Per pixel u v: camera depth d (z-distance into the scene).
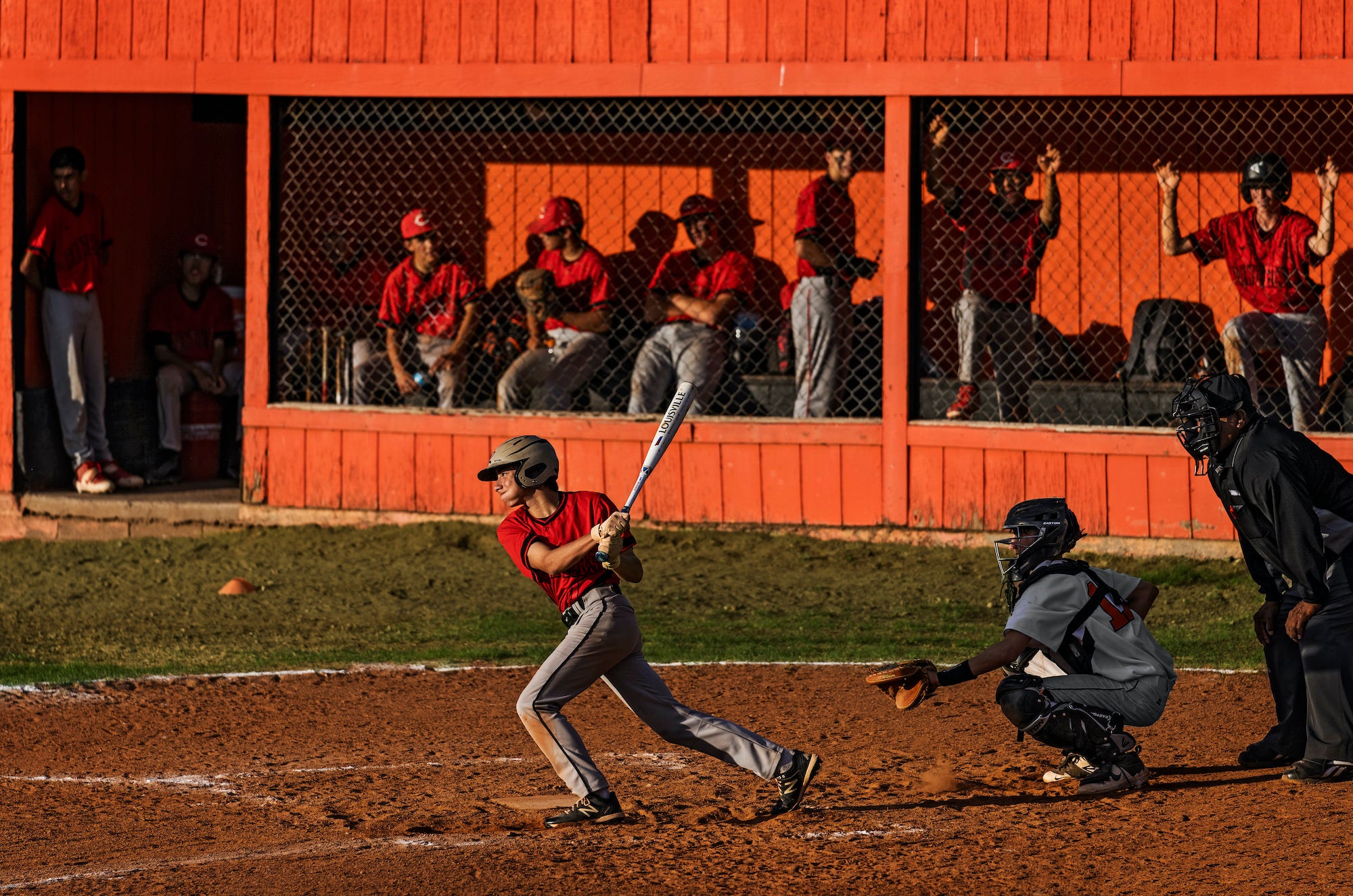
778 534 44.53
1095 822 20.25
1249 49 40.59
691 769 24.50
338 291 51.38
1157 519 41.59
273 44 46.59
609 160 53.75
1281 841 18.88
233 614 38.44
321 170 52.41
